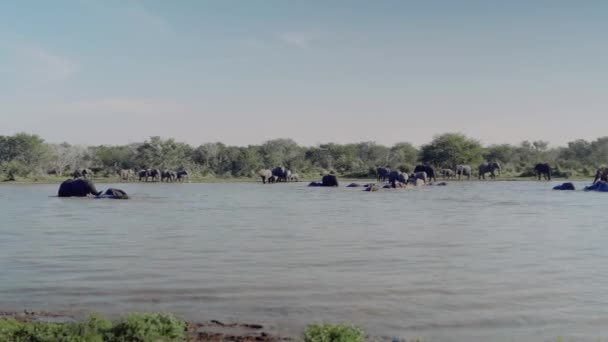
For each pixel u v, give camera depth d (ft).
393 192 231.50
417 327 40.73
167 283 54.19
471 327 40.75
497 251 73.05
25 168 419.13
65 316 43.57
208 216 126.41
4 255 70.74
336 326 36.58
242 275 57.72
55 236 90.17
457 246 77.51
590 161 510.17
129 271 59.93
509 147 526.98
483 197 193.57
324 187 286.25
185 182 381.60
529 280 55.31
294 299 48.37
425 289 51.72
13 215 130.41
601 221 110.83
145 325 37.35
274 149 513.04
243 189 270.05
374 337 38.63
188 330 39.83
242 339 37.81
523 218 117.70
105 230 98.63
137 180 402.93
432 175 333.01
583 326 40.98
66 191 208.23
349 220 115.03
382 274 58.23
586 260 66.13
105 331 37.50
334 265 63.16
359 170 456.04
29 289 52.11
